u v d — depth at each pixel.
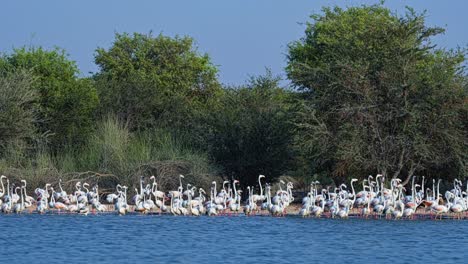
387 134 56.19
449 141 55.00
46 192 53.56
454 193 52.00
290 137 60.66
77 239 41.34
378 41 58.78
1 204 53.84
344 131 55.09
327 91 57.00
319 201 53.66
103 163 58.53
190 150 60.16
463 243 39.94
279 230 44.62
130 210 54.56
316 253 37.16
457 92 55.41
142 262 35.00
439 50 59.50
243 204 58.84
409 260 35.44
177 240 41.03
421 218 50.00
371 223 47.41
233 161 61.78
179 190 53.28
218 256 36.41
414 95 55.78
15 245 39.47
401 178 59.22
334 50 59.50
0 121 61.03
